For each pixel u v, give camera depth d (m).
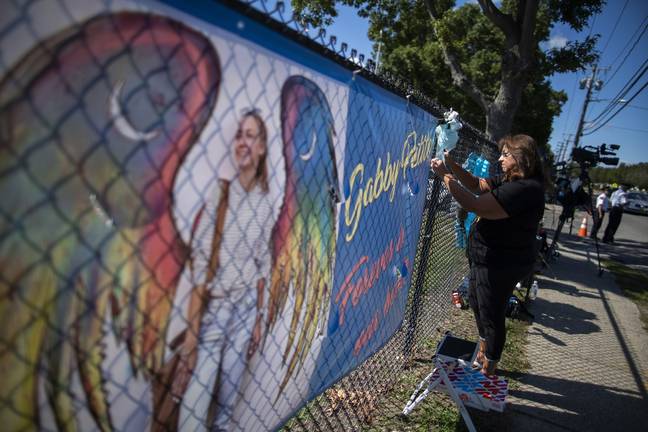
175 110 1.01
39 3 0.75
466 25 19.00
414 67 18.75
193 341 1.20
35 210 0.79
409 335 3.72
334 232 1.86
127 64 0.90
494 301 3.08
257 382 1.52
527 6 8.94
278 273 1.50
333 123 1.72
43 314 0.84
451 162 3.23
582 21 10.67
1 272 0.77
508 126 9.84
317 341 1.89
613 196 15.37
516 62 9.45
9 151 0.75
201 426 1.31
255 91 1.25
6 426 0.83
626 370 4.50
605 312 6.50
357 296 2.24
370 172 2.14
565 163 10.02
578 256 11.38
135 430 1.09
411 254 3.09
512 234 2.96
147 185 0.98
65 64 0.80
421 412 3.22
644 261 12.22
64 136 0.81
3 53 0.72
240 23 1.17
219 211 1.19
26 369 0.83
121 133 0.91
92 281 0.91
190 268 1.13
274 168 1.38
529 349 4.74
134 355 1.04
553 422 3.38
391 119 2.33
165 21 0.96
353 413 2.92
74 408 0.94
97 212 0.89
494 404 2.84
